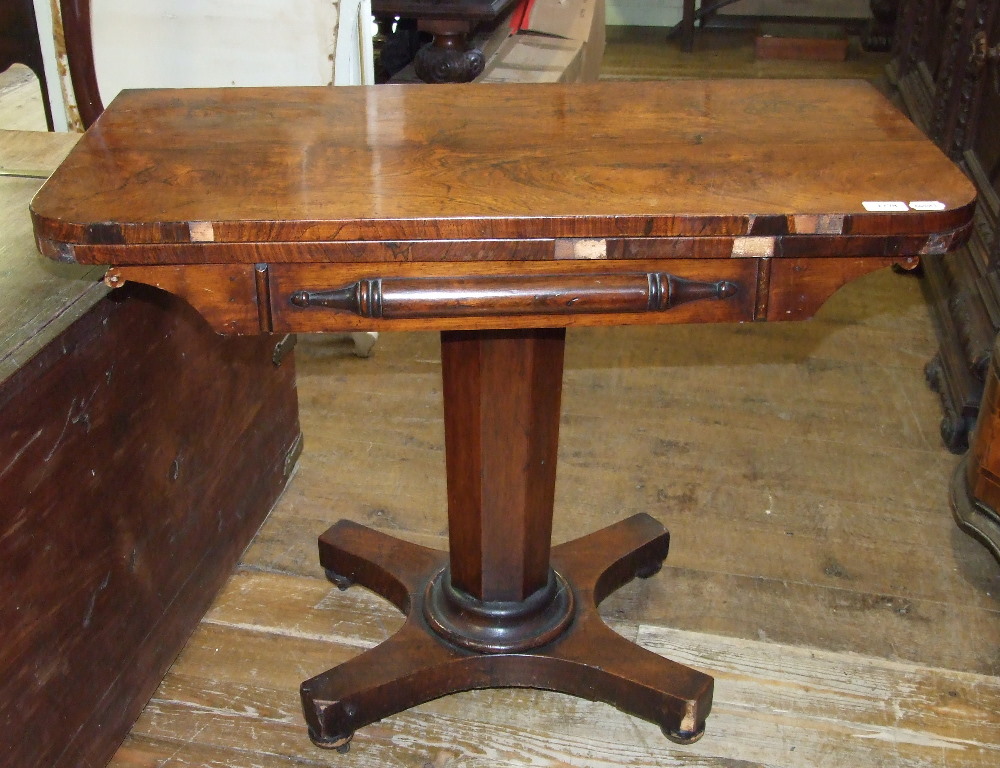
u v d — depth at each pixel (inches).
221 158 48.1
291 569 75.4
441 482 84.4
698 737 61.2
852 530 78.9
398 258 42.8
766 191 44.4
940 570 75.0
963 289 95.3
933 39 138.0
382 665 61.9
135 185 45.1
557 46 133.8
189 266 43.6
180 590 67.0
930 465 86.0
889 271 117.5
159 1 88.2
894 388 96.6
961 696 64.8
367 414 92.8
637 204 43.1
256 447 76.7
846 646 68.6
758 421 91.7
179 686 65.9
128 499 59.2
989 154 100.3
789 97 56.5
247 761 61.2
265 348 75.8
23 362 48.0
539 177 45.9
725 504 81.7
